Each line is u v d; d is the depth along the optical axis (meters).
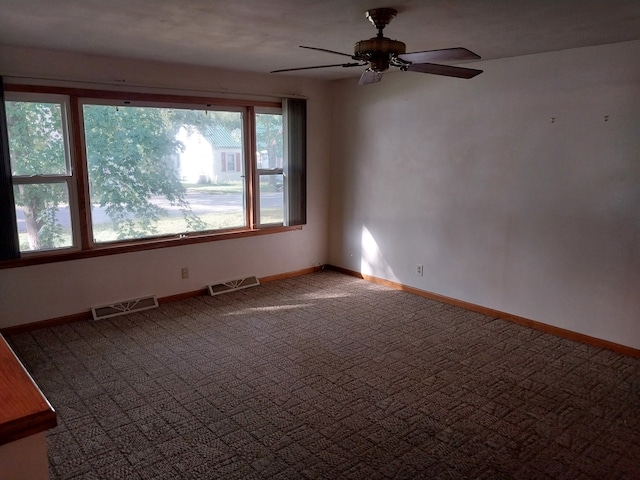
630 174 3.39
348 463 2.33
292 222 5.45
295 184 5.38
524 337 3.88
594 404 2.87
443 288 4.75
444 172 4.55
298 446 2.46
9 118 3.70
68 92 3.88
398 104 4.86
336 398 2.93
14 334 3.87
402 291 5.11
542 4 2.43
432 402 2.88
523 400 2.91
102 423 2.66
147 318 4.26
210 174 4.89
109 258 4.29
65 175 4.01
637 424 2.66
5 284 3.79
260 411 2.78
